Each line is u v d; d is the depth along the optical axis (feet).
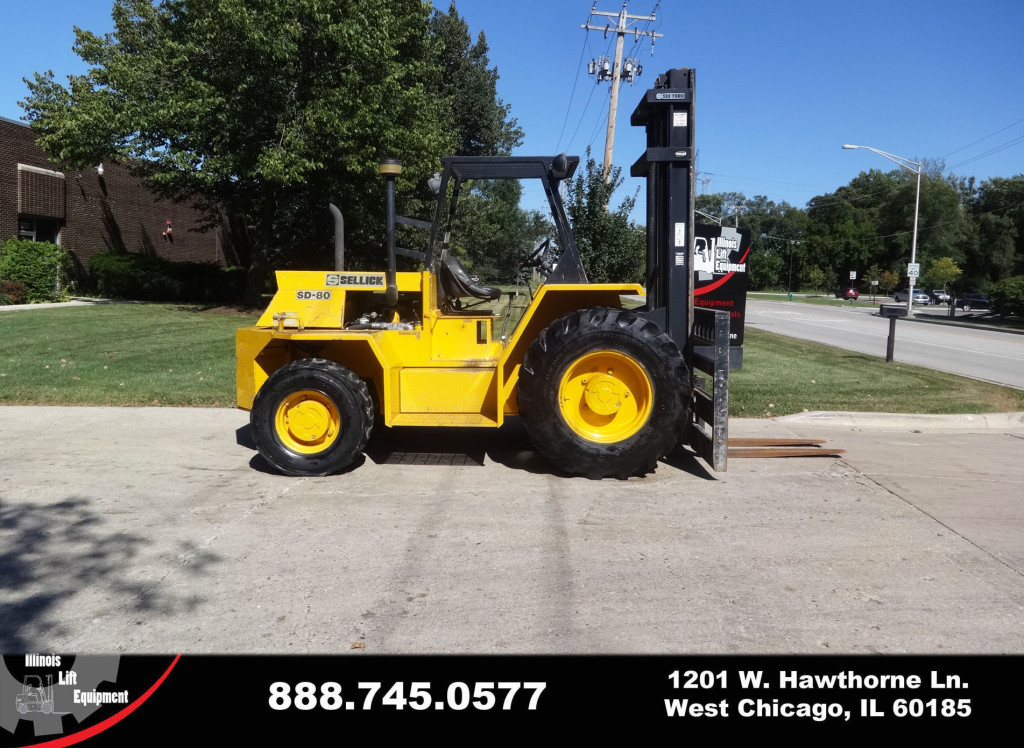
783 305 159.94
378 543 15.29
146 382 32.53
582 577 13.71
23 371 34.30
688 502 18.12
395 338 20.77
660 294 22.57
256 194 73.10
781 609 12.53
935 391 34.14
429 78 76.84
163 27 65.77
